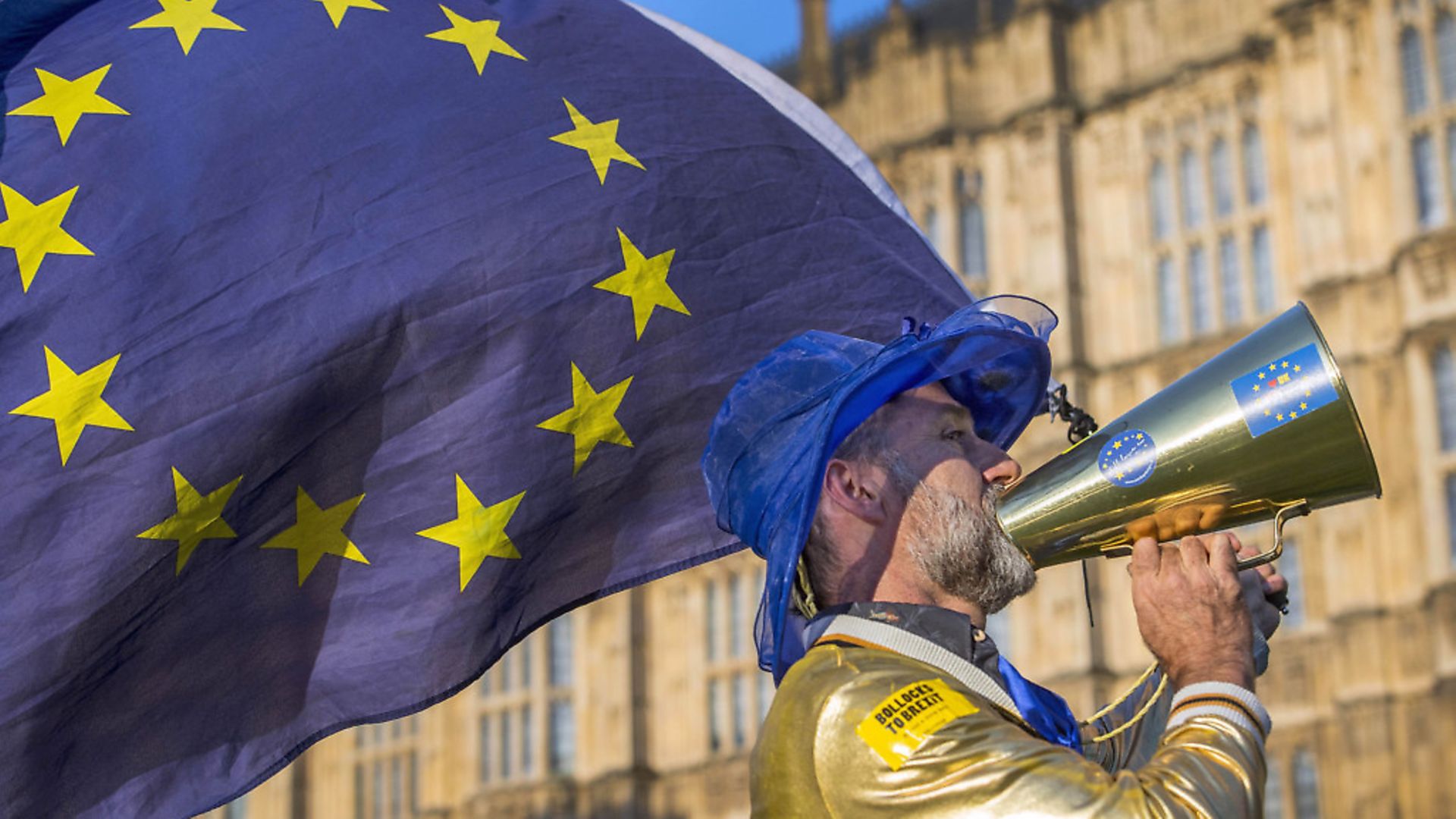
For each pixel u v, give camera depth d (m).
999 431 2.95
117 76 3.43
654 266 3.70
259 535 3.27
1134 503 2.51
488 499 3.43
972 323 2.59
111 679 3.13
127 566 3.13
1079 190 32.75
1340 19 28.77
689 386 3.66
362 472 3.36
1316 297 28.11
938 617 2.46
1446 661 25.39
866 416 2.61
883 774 2.15
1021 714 2.45
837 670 2.33
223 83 3.48
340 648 3.32
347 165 3.48
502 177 3.60
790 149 4.04
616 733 34.72
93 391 3.17
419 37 3.73
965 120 33.91
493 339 3.49
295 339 3.32
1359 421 2.42
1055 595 30.22
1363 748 26.11
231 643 3.24
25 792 3.04
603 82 3.89
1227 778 2.07
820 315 3.84
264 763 3.23
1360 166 28.09
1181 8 32.06
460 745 36.41
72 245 3.24
